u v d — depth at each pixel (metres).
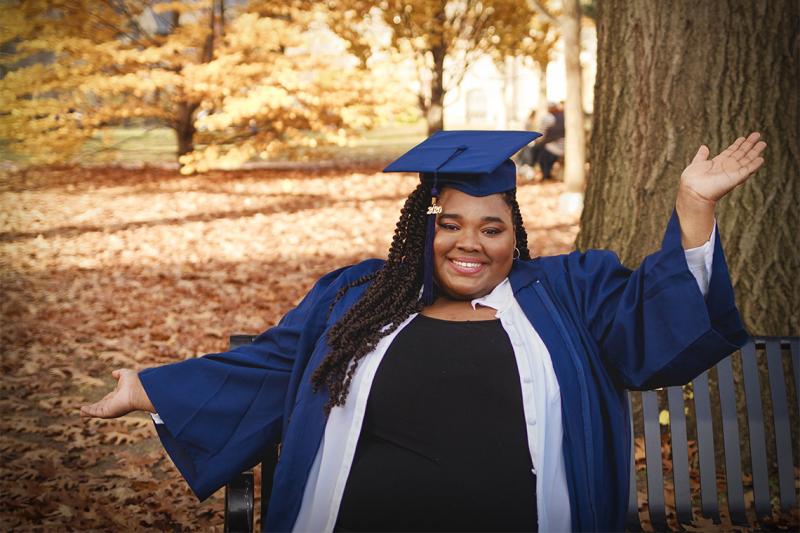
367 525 2.32
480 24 18.95
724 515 3.70
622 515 2.28
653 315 2.21
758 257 4.16
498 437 2.28
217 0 17.52
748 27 4.14
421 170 2.41
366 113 16.73
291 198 14.91
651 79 4.33
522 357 2.33
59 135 15.88
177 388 2.51
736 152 2.17
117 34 17.42
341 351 2.42
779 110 4.14
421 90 19.45
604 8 4.60
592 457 2.24
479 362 2.35
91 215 12.94
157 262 9.60
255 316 7.38
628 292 2.29
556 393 2.30
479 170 2.33
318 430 2.40
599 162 4.63
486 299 2.49
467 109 31.78
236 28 16.52
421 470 2.30
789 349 3.08
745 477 3.95
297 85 16.52
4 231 11.47
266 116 16.78
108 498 4.02
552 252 10.31
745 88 4.16
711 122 4.21
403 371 2.38
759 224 4.16
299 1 17.30
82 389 5.68
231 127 19.02
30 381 5.79
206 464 2.50
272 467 2.72
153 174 18.14
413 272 2.55
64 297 8.01
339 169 19.83
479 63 31.66
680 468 3.00
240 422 2.52
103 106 16.72
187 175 18.00
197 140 18.22
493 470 2.26
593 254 2.53
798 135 4.15
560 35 18.73
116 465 4.44
